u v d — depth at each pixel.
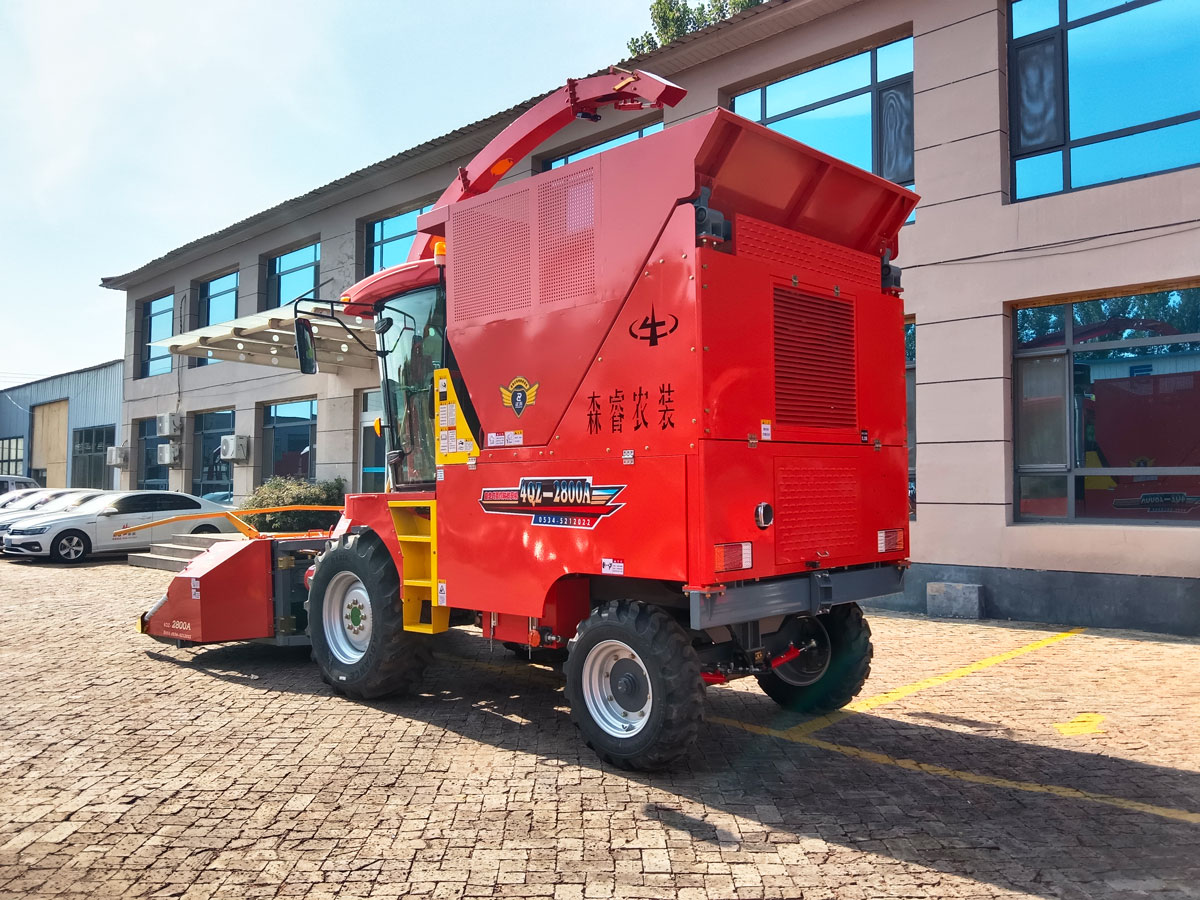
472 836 3.60
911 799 4.03
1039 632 8.24
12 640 8.23
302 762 4.58
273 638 7.18
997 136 9.22
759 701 5.99
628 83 5.26
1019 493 9.32
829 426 4.84
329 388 17.36
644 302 4.33
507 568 4.97
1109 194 8.51
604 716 4.60
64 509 17.25
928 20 9.72
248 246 20.08
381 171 16.20
